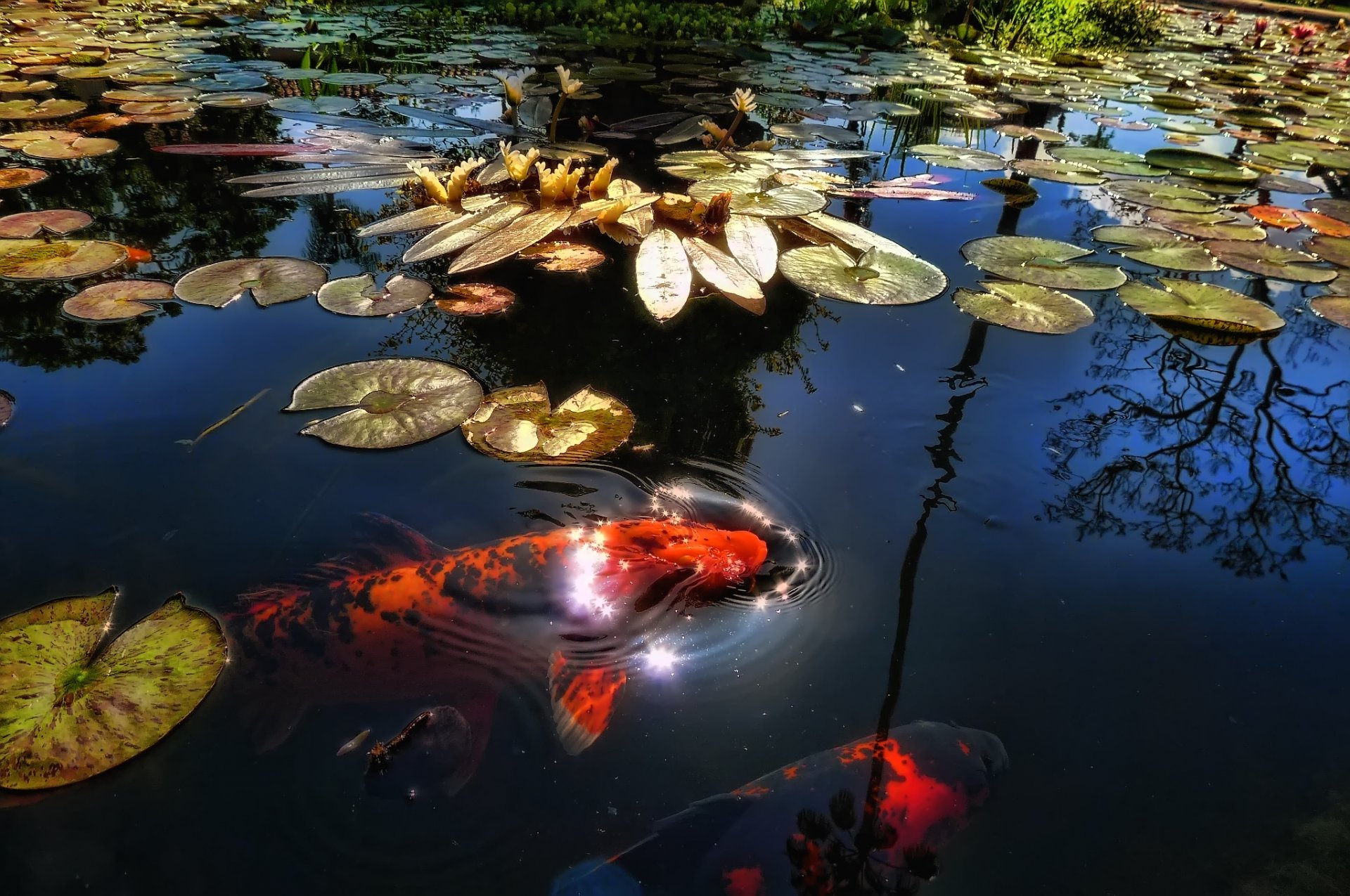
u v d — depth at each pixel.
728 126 2.47
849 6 4.29
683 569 0.99
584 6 4.01
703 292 1.54
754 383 1.29
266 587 0.94
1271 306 1.60
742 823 0.78
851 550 1.04
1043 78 3.44
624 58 3.35
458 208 1.74
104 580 0.95
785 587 0.99
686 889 0.73
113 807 0.77
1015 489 1.12
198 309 1.38
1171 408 1.27
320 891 0.71
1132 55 4.43
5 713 0.82
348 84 2.67
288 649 0.89
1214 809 0.82
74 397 1.18
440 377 1.24
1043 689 0.91
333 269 1.53
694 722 0.88
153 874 0.72
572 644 0.93
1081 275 1.62
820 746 0.86
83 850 0.73
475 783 0.81
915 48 4.08
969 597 0.99
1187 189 2.13
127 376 1.22
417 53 3.20
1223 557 1.05
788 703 0.89
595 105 2.66
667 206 1.74
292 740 0.83
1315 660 0.95
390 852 0.75
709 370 1.32
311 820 0.77
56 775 0.78
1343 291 1.64
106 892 0.70
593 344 1.36
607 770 0.83
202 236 1.63
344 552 0.98
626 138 2.34
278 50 3.18
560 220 1.68
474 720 0.87
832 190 1.99
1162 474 1.15
